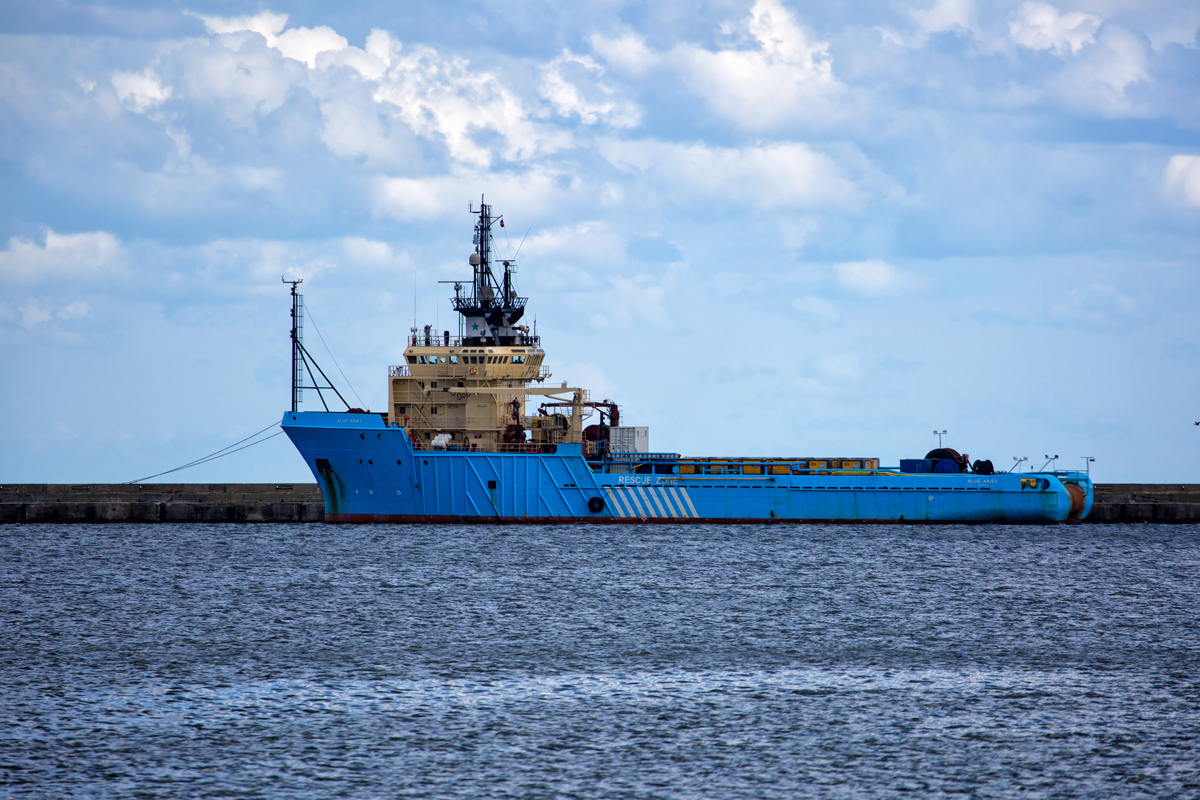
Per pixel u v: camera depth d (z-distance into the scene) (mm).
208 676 175375
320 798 128750
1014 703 162625
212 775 134875
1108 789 132000
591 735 148625
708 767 137875
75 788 130625
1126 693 167750
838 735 148875
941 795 130375
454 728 151250
